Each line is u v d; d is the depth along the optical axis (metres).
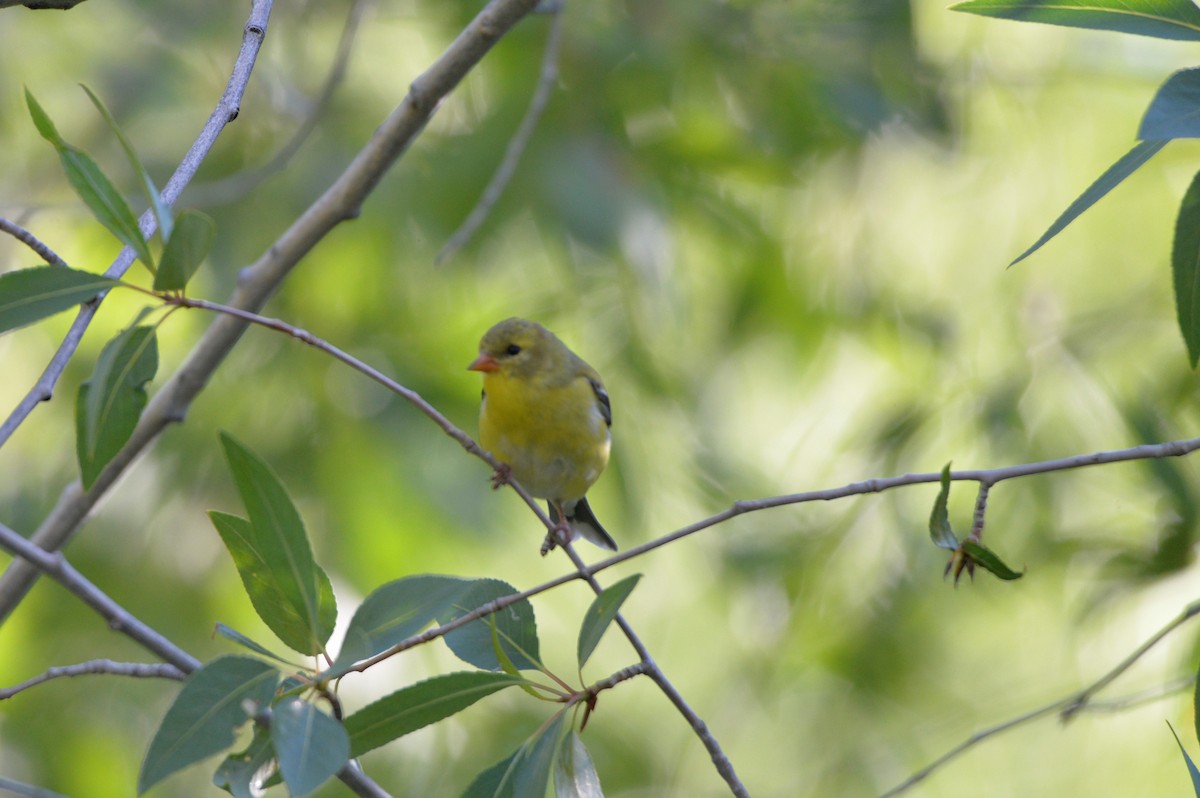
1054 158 15.05
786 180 12.52
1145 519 11.49
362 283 12.00
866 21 12.94
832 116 12.51
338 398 11.62
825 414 14.70
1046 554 11.62
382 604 4.71
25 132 13.39
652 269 11.61
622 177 11.79
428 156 11.97
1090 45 14.58
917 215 15.38
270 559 4.68
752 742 14.27
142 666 5.57
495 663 5.20
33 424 12.20
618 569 14.29
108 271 5.14
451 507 11.11
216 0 13.41
